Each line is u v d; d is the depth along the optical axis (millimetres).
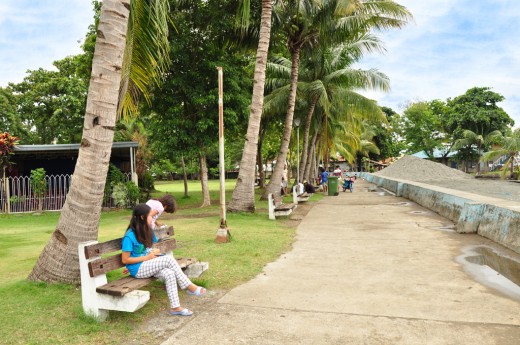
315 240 8633
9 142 16594
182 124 17219
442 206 12508
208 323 4090
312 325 4008
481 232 8930
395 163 42969
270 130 30781
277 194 16984
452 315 4223
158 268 4320
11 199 17156
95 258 4113
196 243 8133
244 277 5758
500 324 3969
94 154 5176
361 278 5691
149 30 6844
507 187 30266
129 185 18156
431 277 5695
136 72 7414
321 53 20297
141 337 3768
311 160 30062
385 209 14555
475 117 54844
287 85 21172
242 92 18250
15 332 3809
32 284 5074
